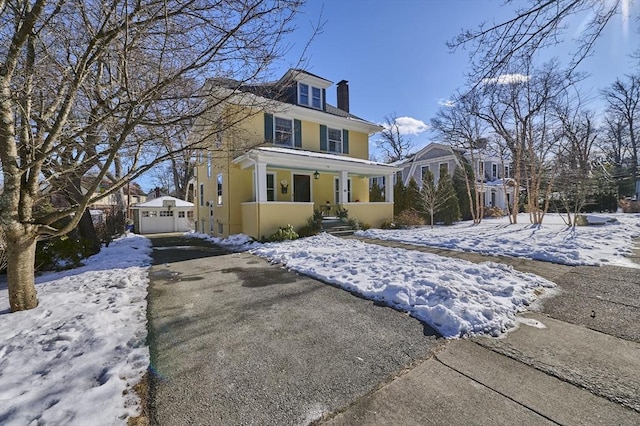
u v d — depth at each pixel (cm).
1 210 334
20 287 358
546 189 1483
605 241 738
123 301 397
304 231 1073
